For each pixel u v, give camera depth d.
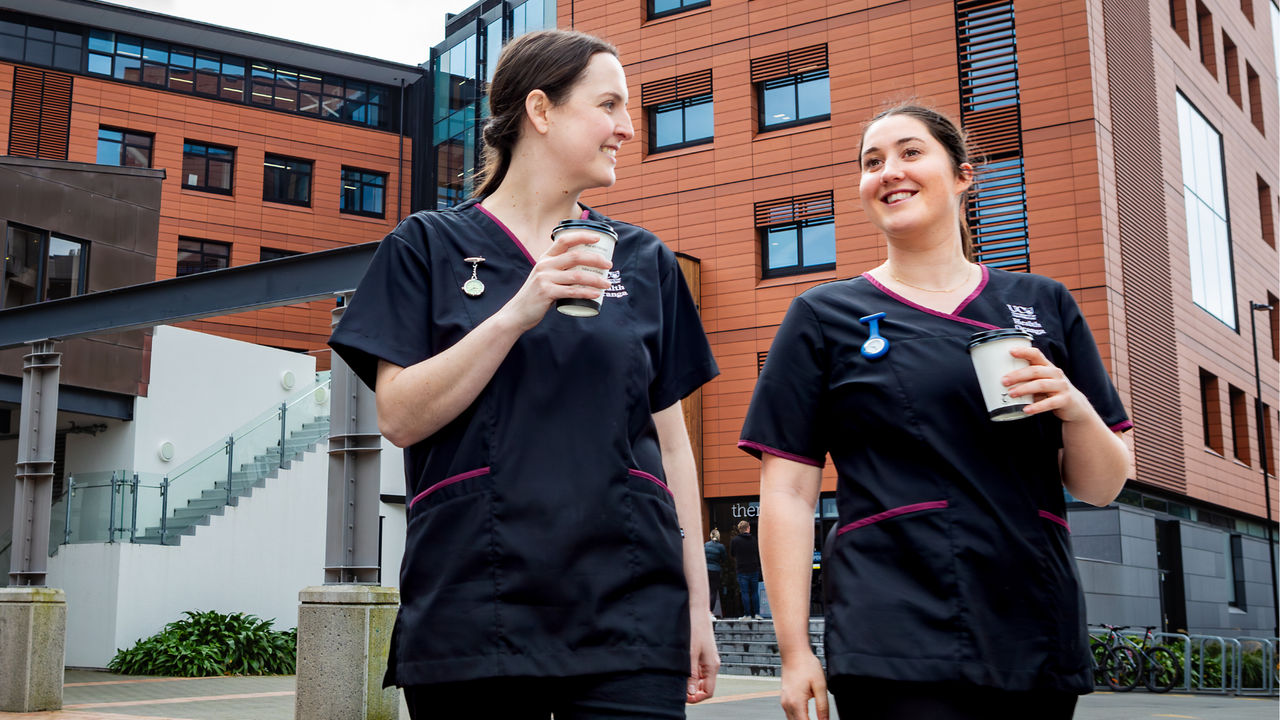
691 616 2.29
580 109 2.28
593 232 1.98
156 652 15.50
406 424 2.09
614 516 2.09
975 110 21.83
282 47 34.09
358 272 9.31
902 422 2.28
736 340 23.88
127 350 18.88
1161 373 21.88
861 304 2.43
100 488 16.53
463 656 2.03
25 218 18.88
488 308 2.20
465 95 31.83
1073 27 21.14
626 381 2.17
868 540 2.28
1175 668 15.42
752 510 23.02
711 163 24.81
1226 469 24.53
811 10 24.09
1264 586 26.05
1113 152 21.33
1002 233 21.14
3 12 31.20
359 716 7.06
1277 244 30.39
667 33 25.92
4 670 9.80
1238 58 29.80
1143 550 19.95
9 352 17.88
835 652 2.25
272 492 18.23
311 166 34.66
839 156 23.25
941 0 22.58
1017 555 2.20
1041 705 2.21
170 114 32.72
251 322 31.75
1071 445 2.24
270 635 16.64
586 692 2.05
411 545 2.14
